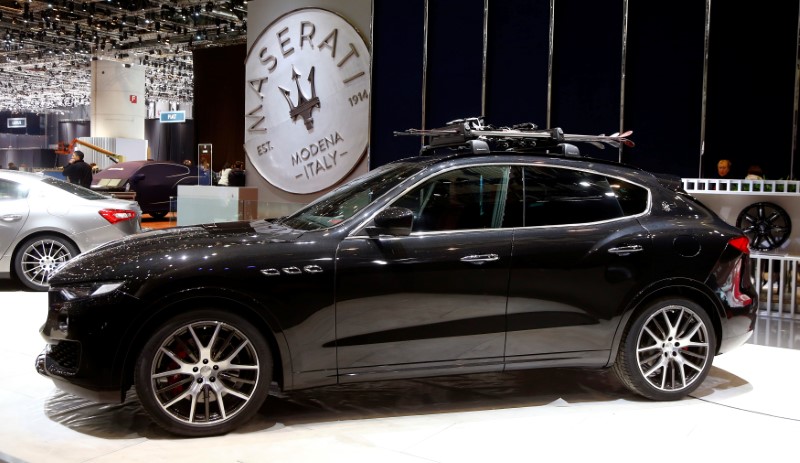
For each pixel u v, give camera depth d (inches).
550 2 412.2
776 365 216.8
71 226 317.7
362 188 173.2
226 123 842.8
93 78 988.6
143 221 709.3
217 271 143.0
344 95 506.6
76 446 141.7
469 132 185.0
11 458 135.3
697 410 171.9
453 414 166.2
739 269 179.8
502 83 432.1
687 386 177.3
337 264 151.4
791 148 363.6
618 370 175.8
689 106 382.9
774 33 365.7
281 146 548.4
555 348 166.7
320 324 150.0
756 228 319.6
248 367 146.9
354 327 152.6
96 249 161.3
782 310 301.7
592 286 167.0
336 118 512.7
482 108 435.2
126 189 708.0
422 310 156.5
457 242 159.9
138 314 139.3
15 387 180.7
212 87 849.5
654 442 150.4
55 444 142.7
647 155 395.2
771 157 370.6
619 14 395.9
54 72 1181.1
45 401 169.6
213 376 145.3
